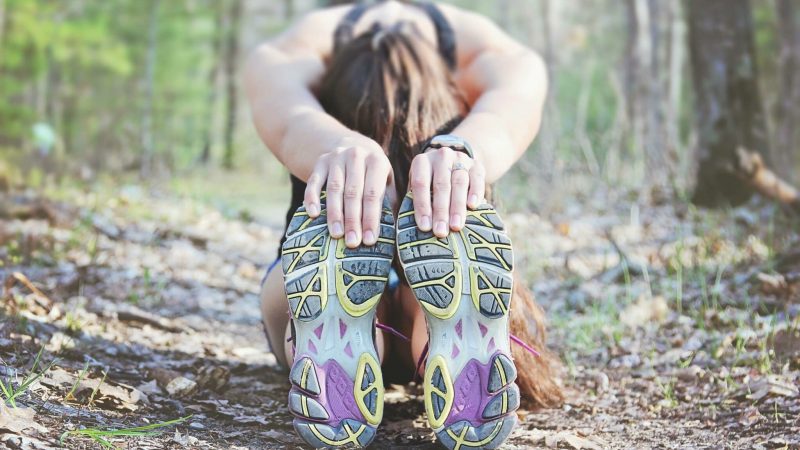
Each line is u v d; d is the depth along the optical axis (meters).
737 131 6.66
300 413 1.87
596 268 4.96
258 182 14.31
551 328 3.72
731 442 2.14
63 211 5.67
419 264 1.91
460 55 2.92
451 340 1.92
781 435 2.14
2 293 3.17
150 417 2.14
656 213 6.66
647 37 15.63
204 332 3.47
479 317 1.92
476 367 1.90
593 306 3.94
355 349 1.91
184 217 6.67
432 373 1.90
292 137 2.34
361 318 1.93
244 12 30.75
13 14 13.51
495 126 2.36
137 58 24.81
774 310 3.34
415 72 2.49
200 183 12.32
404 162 2.36
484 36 2.94
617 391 2.73
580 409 2.54
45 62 15.05
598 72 27.28
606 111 20.42
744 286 3.83
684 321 3.46
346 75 2.53
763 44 17.16
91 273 4.14
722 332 3.23
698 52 6.84
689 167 8.08
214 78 29.36
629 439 2.23
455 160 1.99
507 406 1.88
